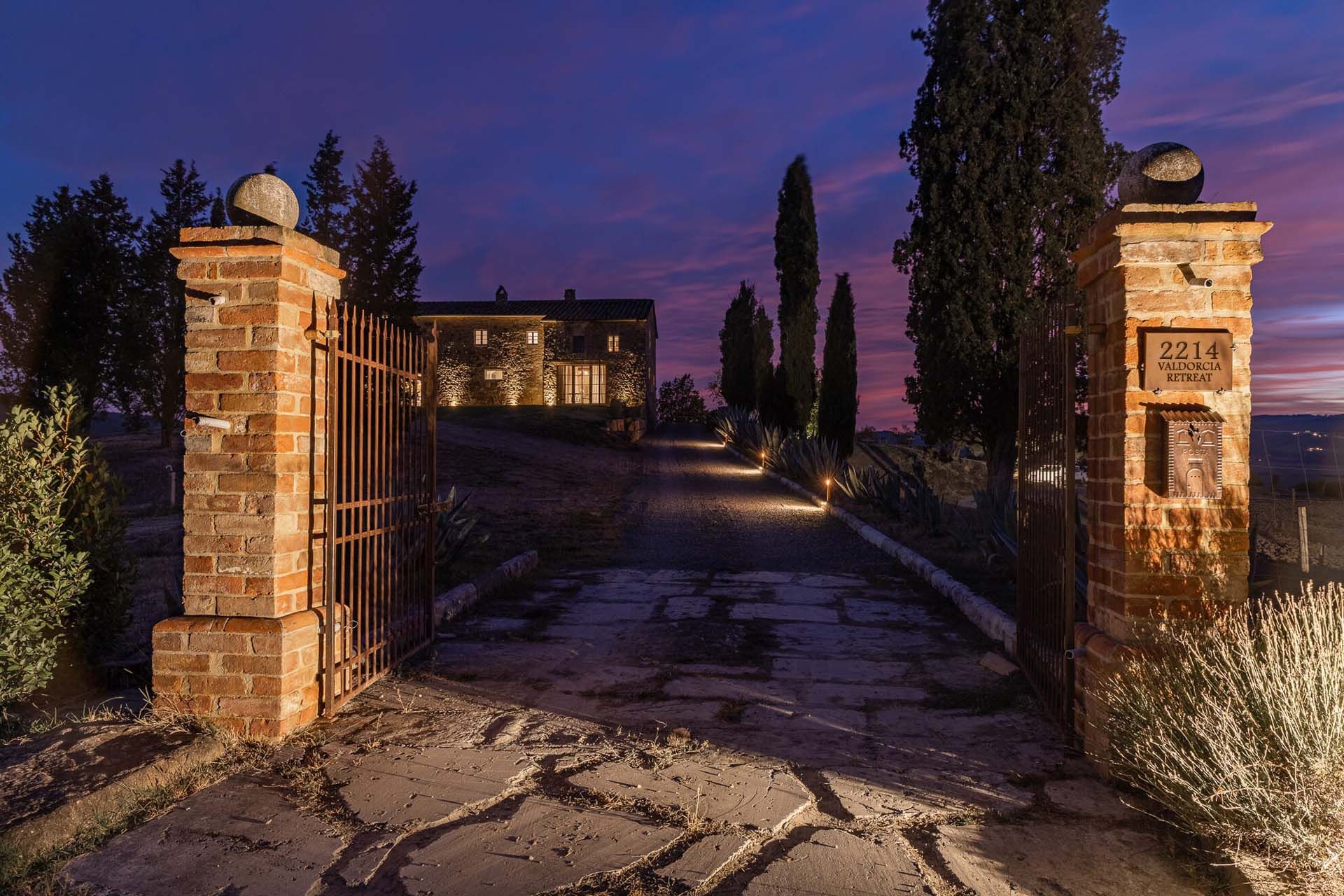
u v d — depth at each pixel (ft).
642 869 9.93
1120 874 9.99
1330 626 11.30
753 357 137.08
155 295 87.61
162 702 14.26
